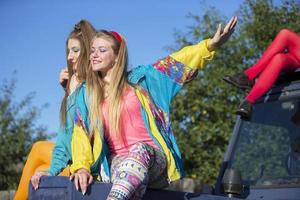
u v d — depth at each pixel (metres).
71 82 4.86
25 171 5.38
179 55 4.68
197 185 10.09
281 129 5.57
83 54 4.84
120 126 4.36
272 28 11.87
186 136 11.59
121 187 3.91
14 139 14.27
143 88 4.52
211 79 11.60
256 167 5.59
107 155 4.41
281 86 5.68
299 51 5.35
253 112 5.79
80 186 3.99
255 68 5.44
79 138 4.36
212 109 11.60
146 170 4.04
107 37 4.48
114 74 4.42
